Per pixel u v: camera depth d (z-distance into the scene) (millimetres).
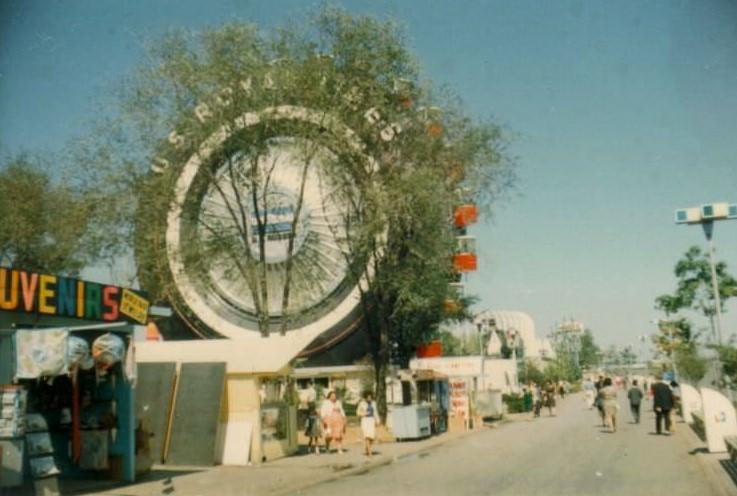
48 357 13992
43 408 16672
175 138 31922
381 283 34438
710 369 26562
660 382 24859
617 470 15500
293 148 33094
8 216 37656
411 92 33688
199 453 20781
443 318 44625
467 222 34000
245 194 36750
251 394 21656
